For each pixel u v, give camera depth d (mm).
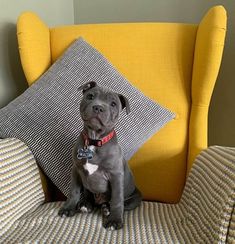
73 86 1237
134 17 1688
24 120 1191
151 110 1244
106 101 987
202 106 1251
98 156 1020
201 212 948
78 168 1059
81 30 1399
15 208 992
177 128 1291
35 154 1173
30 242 873
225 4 1484
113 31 1368
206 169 1033
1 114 1215
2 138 1197
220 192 875
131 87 1262
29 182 1089
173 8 1599
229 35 1493
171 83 1315
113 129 1053
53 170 1175
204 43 1204
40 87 1247
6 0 1370
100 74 1261
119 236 915
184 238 908
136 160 1290
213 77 1205
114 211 1005
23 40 1305
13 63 1453
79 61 1286
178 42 1333
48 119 1189
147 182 1288
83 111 984
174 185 1280
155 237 909
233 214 810
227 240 819
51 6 1644
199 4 1544
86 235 919
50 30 1438
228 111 1545
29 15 1338
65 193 1175
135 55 1340
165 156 1279
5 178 979
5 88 1409
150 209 1117
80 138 1058
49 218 1012
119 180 1035
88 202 1100
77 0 1796
